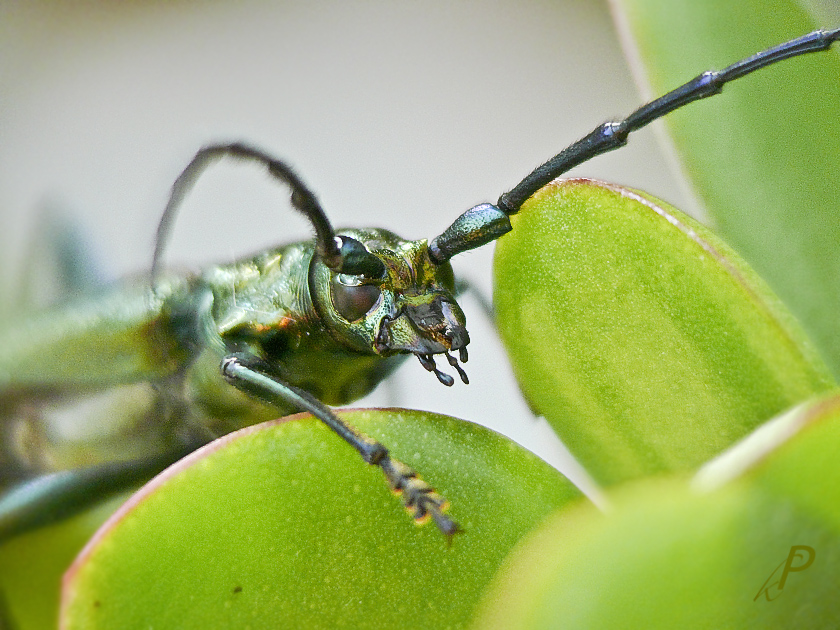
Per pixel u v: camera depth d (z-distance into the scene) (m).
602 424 0.09
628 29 0.09
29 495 0.13
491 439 0.08
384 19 0.19
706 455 0.08
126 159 0.18
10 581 0.10
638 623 0.07
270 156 0.11
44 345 0.14
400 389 0.13
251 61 0.19
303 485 0.08
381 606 0.08
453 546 0.08
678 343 0.08
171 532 0.08
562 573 0.07
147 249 0.17
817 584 0.07
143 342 0.14
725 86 0.09
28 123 0.19
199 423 0.14
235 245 0.16
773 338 0.08
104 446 0.14
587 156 0.11
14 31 0.20
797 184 0.09
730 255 0.08
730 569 0.07
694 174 0.09
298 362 0.13
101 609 0.08
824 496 0.07
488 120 0.17
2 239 0.17
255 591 0.08
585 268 0.09
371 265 0.11
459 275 0.13
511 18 0.18
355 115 0.18
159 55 0.20
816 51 0.09
